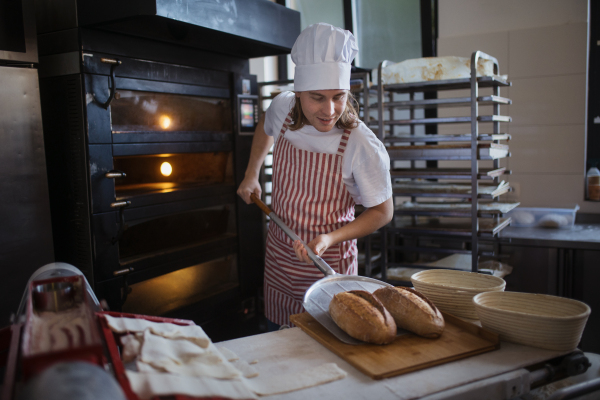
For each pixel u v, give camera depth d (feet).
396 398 2.66
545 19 9.29
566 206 9.49
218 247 7.68
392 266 8.52
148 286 6.66
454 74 7.40
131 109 6.25
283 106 5.46
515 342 3.35
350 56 4.31
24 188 5.31
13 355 2.65
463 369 2.99
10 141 5.17
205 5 5.71
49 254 5.57
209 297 7.50
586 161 9.59
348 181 4.96
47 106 5.92
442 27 10.23
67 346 2.39
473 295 3.79
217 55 7.43
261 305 8.72
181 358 2.79
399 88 7.86
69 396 1.70
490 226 7.63
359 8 10.95
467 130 10.20
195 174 7.77
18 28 5.23
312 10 11.41
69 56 5.62
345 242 5.18
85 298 2.94
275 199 5.41
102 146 5.81
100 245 5.87
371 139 4.68
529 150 9.66
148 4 5.07
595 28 9.19
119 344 3.06
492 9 9.70
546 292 8.38
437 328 3.31
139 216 6.33
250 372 2.93
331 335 3.43
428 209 7.79
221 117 7.76
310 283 5.15
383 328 3.21
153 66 6.41
